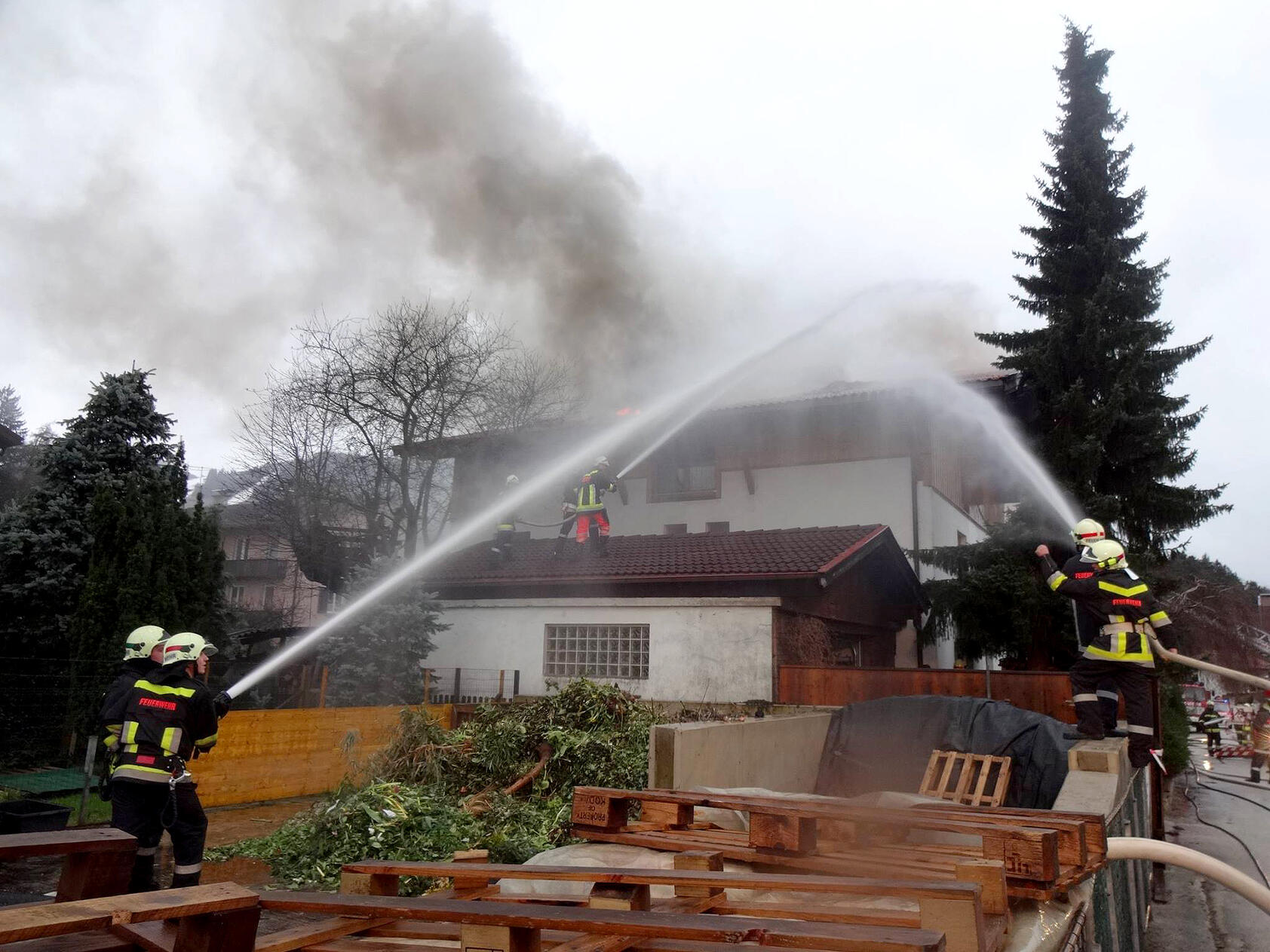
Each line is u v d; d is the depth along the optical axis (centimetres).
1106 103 2061
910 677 1231
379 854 657
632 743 888
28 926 175
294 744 1127
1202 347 1841
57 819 799
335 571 2162
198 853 586
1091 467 1681
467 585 1591
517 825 732
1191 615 2795
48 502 1504
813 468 2144
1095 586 736
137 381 1667
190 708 592
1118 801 605
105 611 1194
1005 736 844
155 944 212
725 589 1391
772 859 394
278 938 250
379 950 246
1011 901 351
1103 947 431
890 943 210
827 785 952
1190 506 1773
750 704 1248
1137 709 717
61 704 1159
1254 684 673
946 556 1777
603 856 430
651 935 219
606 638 1452
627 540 1797
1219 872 387
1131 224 1994
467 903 244
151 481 1365
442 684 1552
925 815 395
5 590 1407
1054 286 1962
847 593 1616
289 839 713
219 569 1388
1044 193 2041
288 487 2206
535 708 928
